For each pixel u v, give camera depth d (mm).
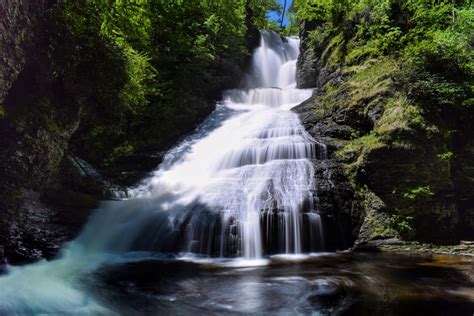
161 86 15859
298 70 20047
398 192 9000
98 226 8641
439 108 9523
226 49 20516
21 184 7543
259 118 15070
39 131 7676
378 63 12531
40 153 7848
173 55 16828
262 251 8133
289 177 9711
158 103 15445
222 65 20312
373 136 9914
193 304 4988
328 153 10719
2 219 7043
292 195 8945
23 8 6477
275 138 12133
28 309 4746
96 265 7148
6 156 7062
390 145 9062
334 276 6227
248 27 24438
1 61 6133
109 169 12805
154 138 14984
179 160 13141
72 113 8734
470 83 9773
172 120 15648
